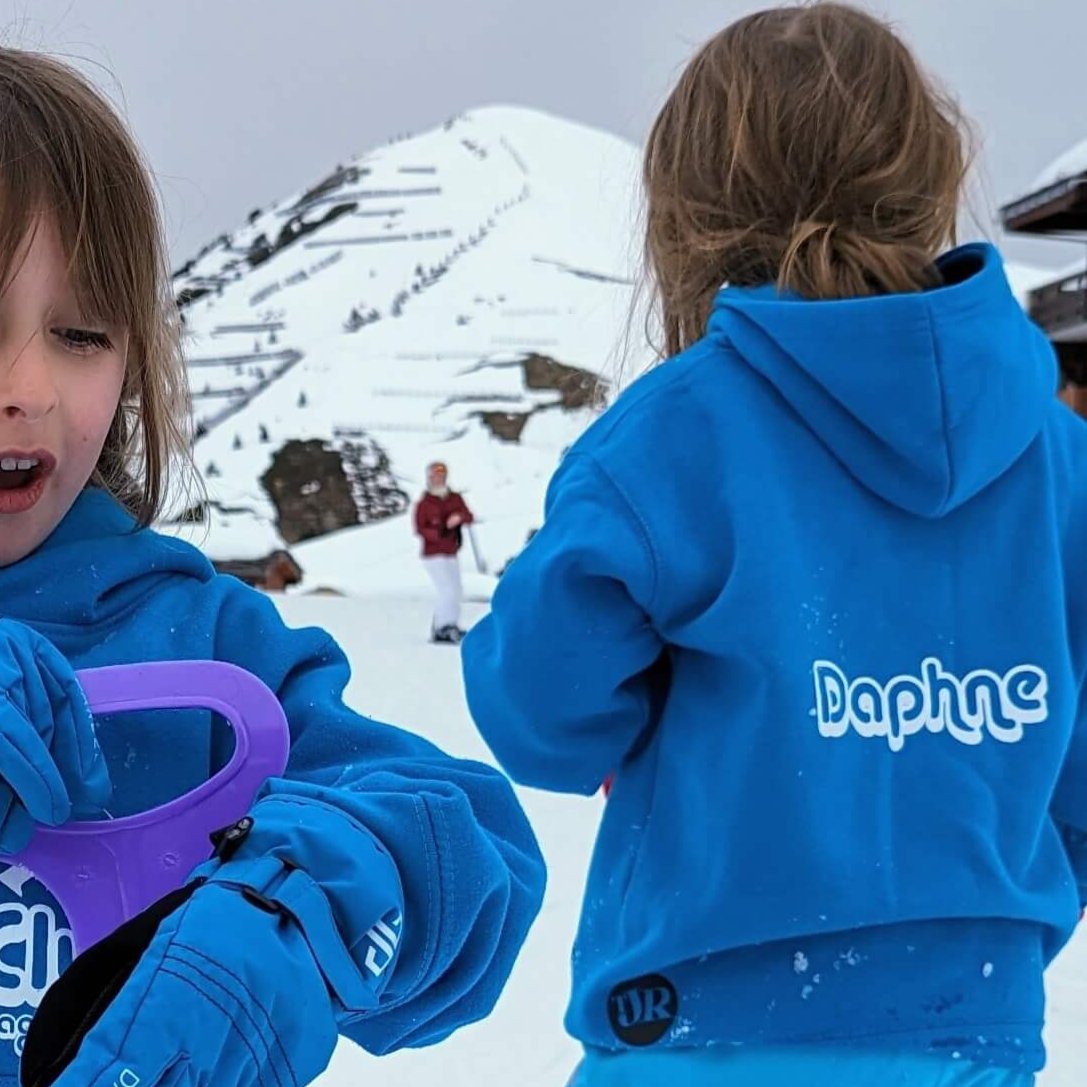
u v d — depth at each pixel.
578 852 4.21
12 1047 1.03
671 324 1.82
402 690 7.76
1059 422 1.69
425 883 0.95
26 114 1.06
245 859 0.89
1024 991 1.46
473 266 66.25
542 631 1.51
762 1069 1.42
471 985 1.01
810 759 1.44
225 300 68.38
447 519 10.83
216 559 25.45
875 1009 1.42
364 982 0.89
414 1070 2.68
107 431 1.15
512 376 51.03
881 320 1.51
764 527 1.49
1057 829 1.60
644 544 1.49
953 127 1.77
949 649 1.51
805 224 1.62
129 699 1.04
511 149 80.50
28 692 0.96
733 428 1.54
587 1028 1.51
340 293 64.88
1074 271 13.34
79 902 1.02
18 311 1.04
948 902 1.44
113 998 0.82
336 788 1.01
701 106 1.74
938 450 1.51
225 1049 0.80
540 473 43.28
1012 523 1.57
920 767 1.48
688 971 1.46
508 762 1.59
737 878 1.43
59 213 1.05
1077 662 1.60
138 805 1.08
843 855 1.43
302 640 1.21
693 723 1.51
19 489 1.07
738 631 1.46
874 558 1.52
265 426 48.34
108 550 1.16
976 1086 1.42
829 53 1.67
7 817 0.97
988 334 1.54
